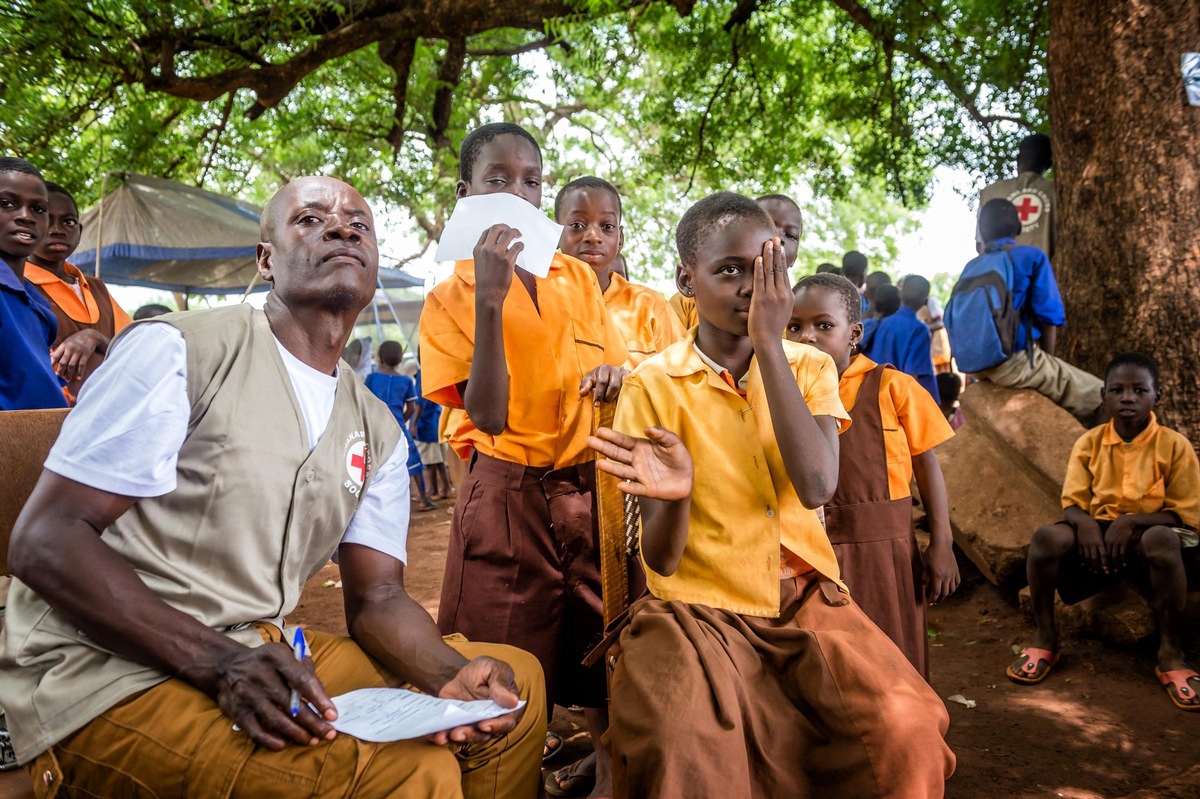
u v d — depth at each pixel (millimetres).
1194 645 4066
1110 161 5164
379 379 10500
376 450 2174
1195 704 3604
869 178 9750
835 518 3268
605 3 7715
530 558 2891
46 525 1678
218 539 1854
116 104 9109
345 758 1682
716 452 2307
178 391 1826
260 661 1688
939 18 8117
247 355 1935
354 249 2033
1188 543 3936
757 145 10344
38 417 2303
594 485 2986
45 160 7574
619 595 2631
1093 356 5266
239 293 14906
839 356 3342
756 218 2254
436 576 6453
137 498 1779
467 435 3049
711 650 2059
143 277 13148
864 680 2047
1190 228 4945
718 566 2264
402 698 1871
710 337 2389
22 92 6852
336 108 12453
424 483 10547
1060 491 4660
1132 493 4105
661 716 1918
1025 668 4020
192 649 1709
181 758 1679
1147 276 5020
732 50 9477
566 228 3471
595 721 3070
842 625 2250
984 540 4691
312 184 2066
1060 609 4344
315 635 2232
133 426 1754
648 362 2453
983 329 5086
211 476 1843
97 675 1736
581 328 3012
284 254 2021
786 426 2113
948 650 4461
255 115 9234
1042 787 3076
